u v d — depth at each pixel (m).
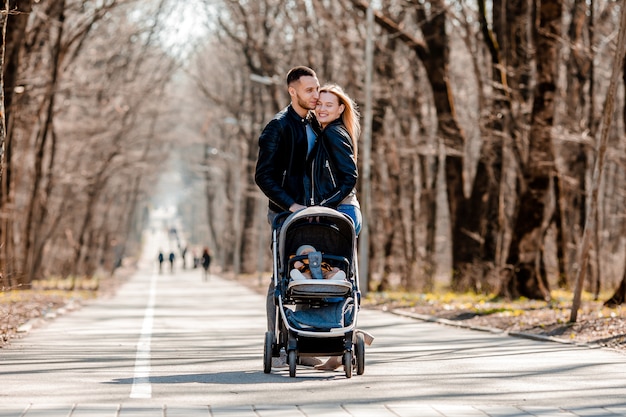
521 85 40.81
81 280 75.38
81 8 45.53
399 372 13.57
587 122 49.50
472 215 44.88
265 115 81.50
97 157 72.44
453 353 17.31
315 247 12.51
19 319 25.53
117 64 64.94
